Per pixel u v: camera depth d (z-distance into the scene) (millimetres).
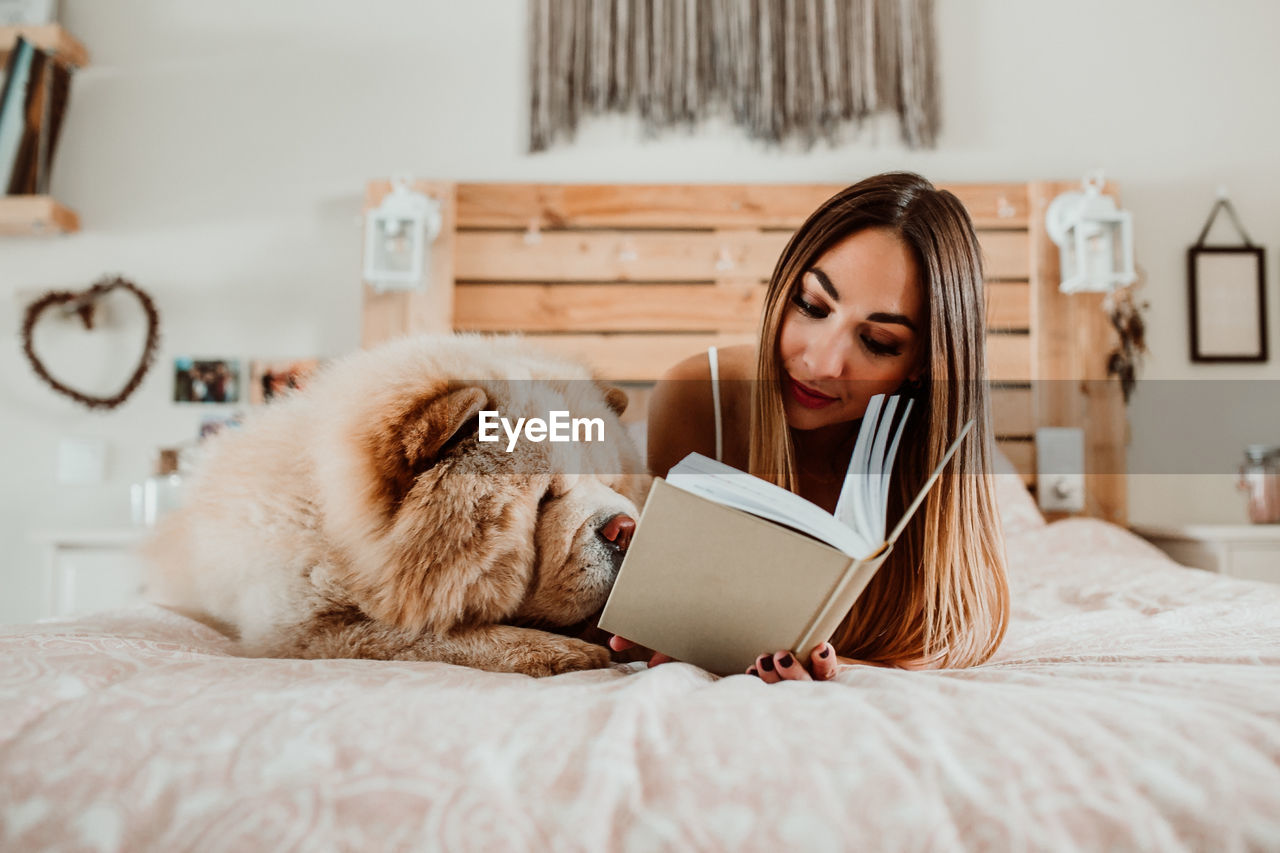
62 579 2207
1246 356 2697
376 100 2799
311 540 876
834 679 722
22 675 597
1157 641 956
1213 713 514
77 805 456
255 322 2717
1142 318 2705
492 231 2711
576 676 734
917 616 978
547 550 895
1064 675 692
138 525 2490
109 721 519
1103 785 458
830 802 456
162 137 2766
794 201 2707
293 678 631
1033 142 2789
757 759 486
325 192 2770
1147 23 2824
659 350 2695
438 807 455
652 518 676
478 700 570
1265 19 2830
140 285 2711
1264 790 446
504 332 2693
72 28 2787
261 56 2803
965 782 464
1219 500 2666
